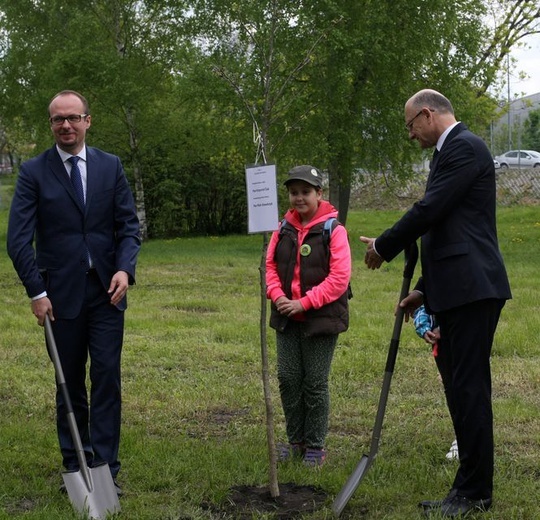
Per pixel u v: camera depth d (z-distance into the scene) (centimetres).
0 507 441
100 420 452
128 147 2666
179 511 429
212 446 541
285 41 1803
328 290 500
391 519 415
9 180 4606
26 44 2483
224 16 2020
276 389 698
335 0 1983
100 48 2341
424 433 573
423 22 2134
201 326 1003
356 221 3086
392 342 445
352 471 477
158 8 2378
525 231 2575
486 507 426
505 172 3869
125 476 484
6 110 2577
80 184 457
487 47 2850
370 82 2183
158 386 707
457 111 2261
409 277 446
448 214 423
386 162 2375
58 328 455
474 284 415
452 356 428
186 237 2891
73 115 450
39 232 459
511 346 851
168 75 2480
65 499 452
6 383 728
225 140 2509
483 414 420
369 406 642
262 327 451
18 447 543
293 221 523
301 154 2136
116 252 463
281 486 466
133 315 1083
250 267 1727
